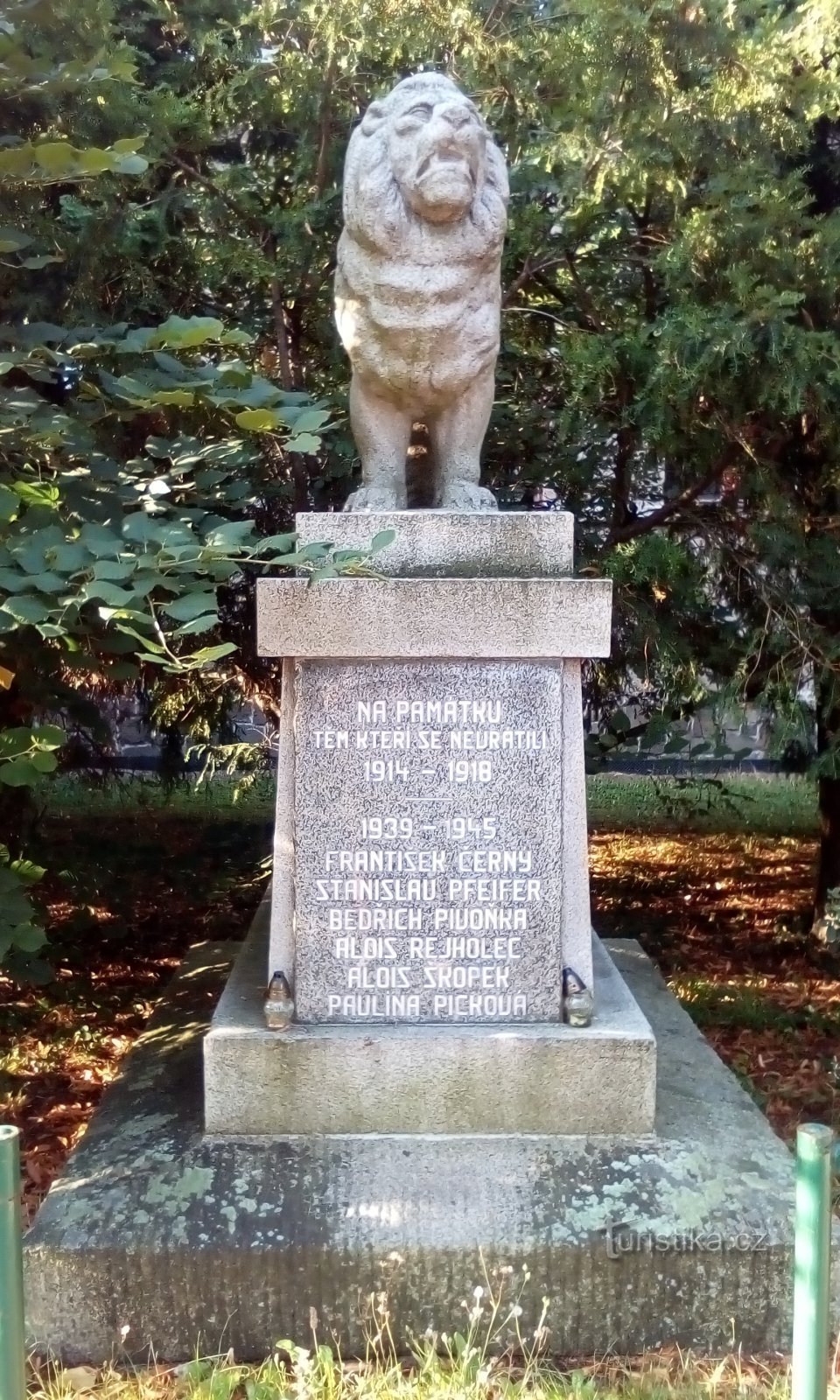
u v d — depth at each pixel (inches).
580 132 183.9
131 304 202.8
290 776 123.3
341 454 199.0
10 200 166.6
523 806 123.3
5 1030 192.9
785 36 181.9
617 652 211.6
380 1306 104.6
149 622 109.0
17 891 134.6
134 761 362.3
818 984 223.8
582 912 124.6
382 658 121.4
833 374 172.7
